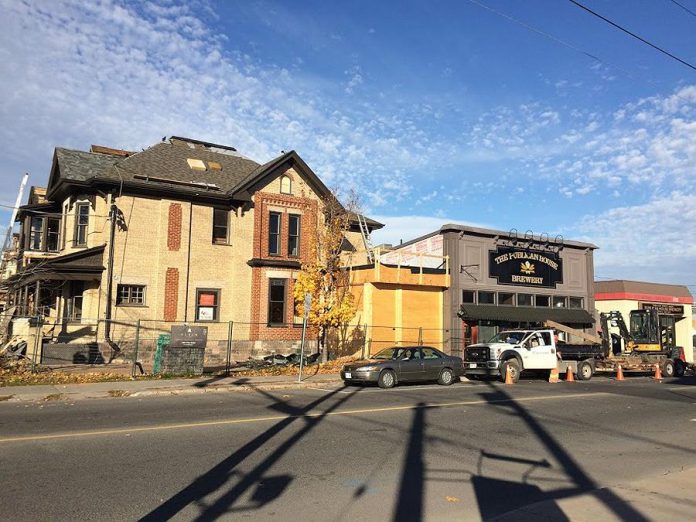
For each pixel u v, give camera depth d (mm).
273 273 26375
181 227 25031
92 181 23156
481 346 22047
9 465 7348
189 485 6648
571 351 23531
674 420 12680
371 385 18984
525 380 22859
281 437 9484
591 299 34250
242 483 6789
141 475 7012
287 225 27109
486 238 30406
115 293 23297
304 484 6840
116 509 5766
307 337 26984
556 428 11172
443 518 5777
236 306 25781
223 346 25359
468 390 17922
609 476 7637
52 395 14359
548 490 6906
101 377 17797
